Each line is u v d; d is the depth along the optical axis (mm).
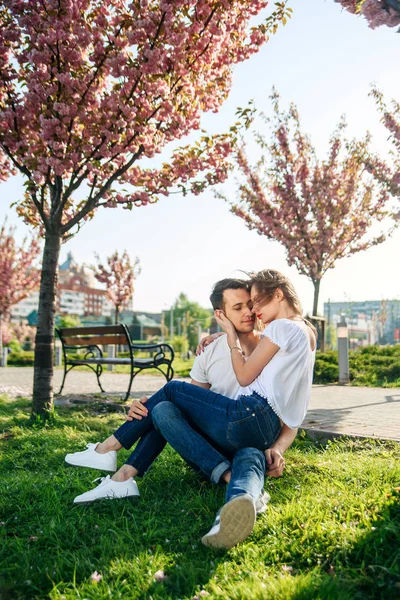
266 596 1915
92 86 6141
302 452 4500
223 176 7410
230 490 2445
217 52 6621
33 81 5891
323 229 17859
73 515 2887
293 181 17906
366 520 2543
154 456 3117
